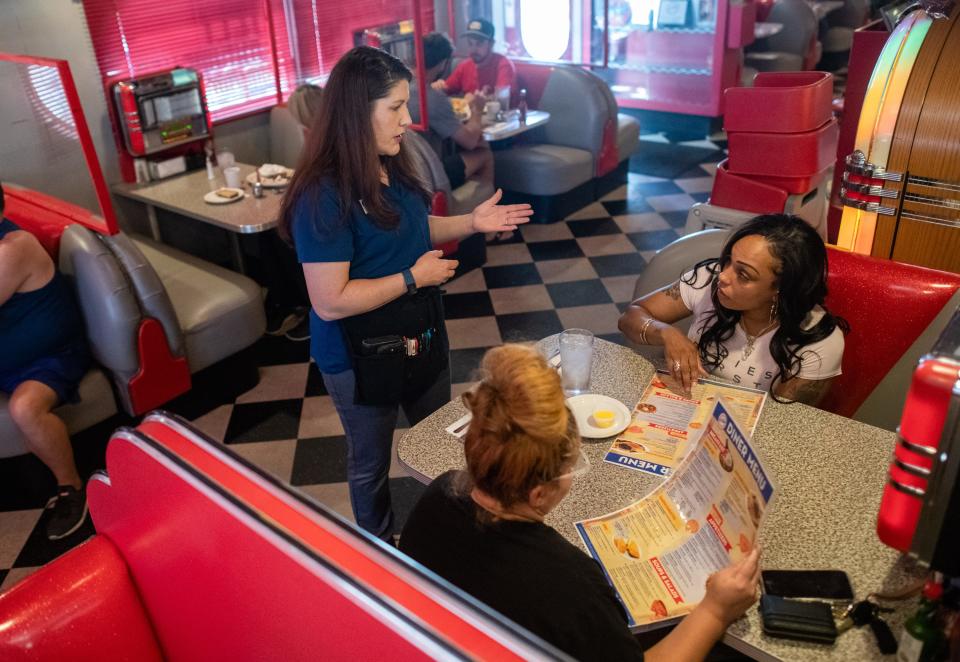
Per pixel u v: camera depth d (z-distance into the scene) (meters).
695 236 2.39
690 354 1.95
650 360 2.09
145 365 3.00
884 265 2.07
